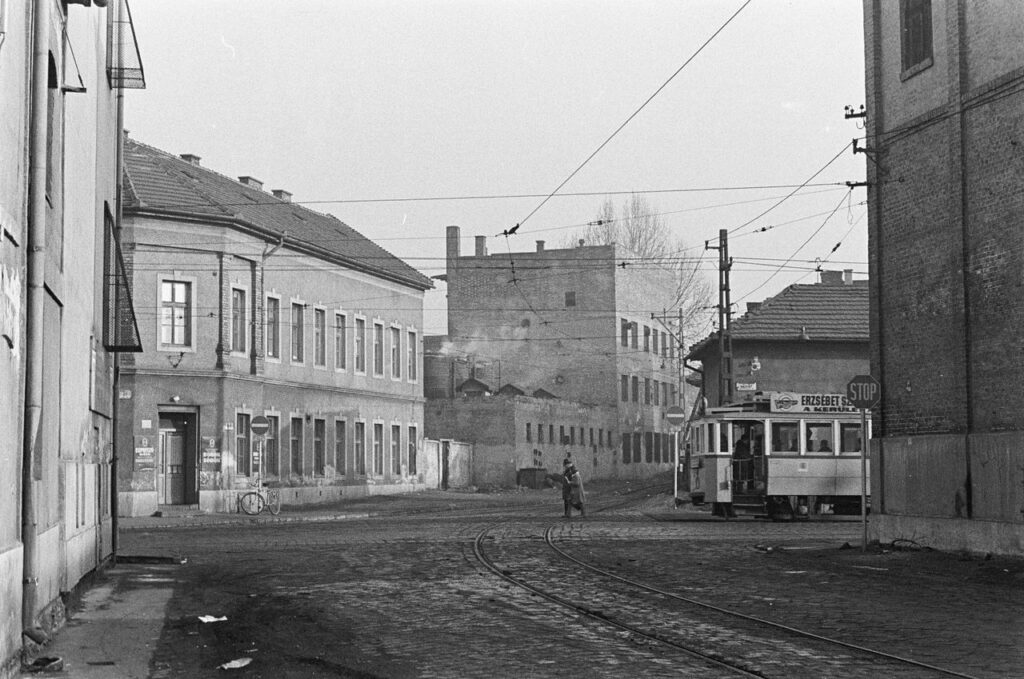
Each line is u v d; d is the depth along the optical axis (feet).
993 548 84.58
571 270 350.64
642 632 50.55
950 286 90.38
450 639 49.39
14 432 43.52
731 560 86.58
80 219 65.21
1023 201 82.69
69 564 59.57
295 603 62.39
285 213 216.33
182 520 151.64
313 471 203.10
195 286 170.71
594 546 100.83
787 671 41.11
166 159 196.54
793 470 145.18
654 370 379.96
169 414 169.17
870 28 101.24
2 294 40.68
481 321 358.02
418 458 251.19
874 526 100.12
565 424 318.04
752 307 238.68
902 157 97.35
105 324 82.23
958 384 89.04
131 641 50.72
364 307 226.58
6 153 41.65
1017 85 83.15
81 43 65.51
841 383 201.77
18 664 43.21
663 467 386.52
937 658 43.83
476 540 107.96
